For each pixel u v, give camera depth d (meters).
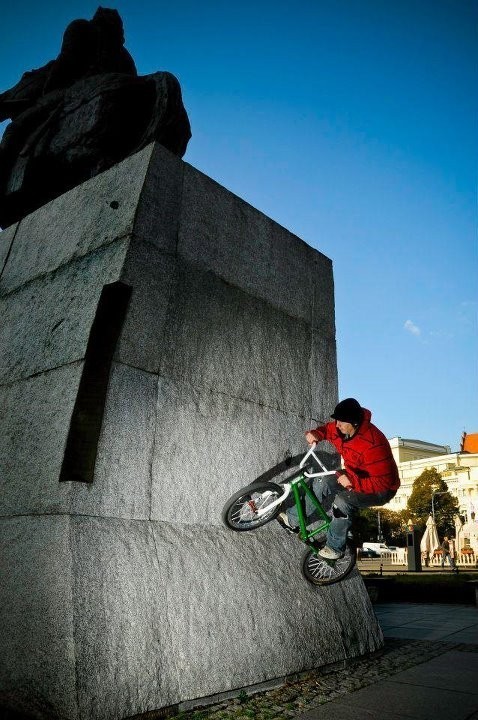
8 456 3.55
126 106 4.95
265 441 4.45
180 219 4.19
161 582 3.27
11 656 2.91
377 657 4.55
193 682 3.16
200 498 3.81
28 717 2.72
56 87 5.50
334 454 5.07
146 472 3.48
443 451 107.88
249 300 4.68
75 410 3.27
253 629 3.67
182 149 5.34
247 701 3.31
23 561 3.08
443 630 6.20
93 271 3.79
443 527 60.62
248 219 4.94
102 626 2.85
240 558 3.89
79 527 3.00
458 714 3.04
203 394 4.03
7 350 4.12
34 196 5.21
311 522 4.32
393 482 3.88
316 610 4.22
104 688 2.72
